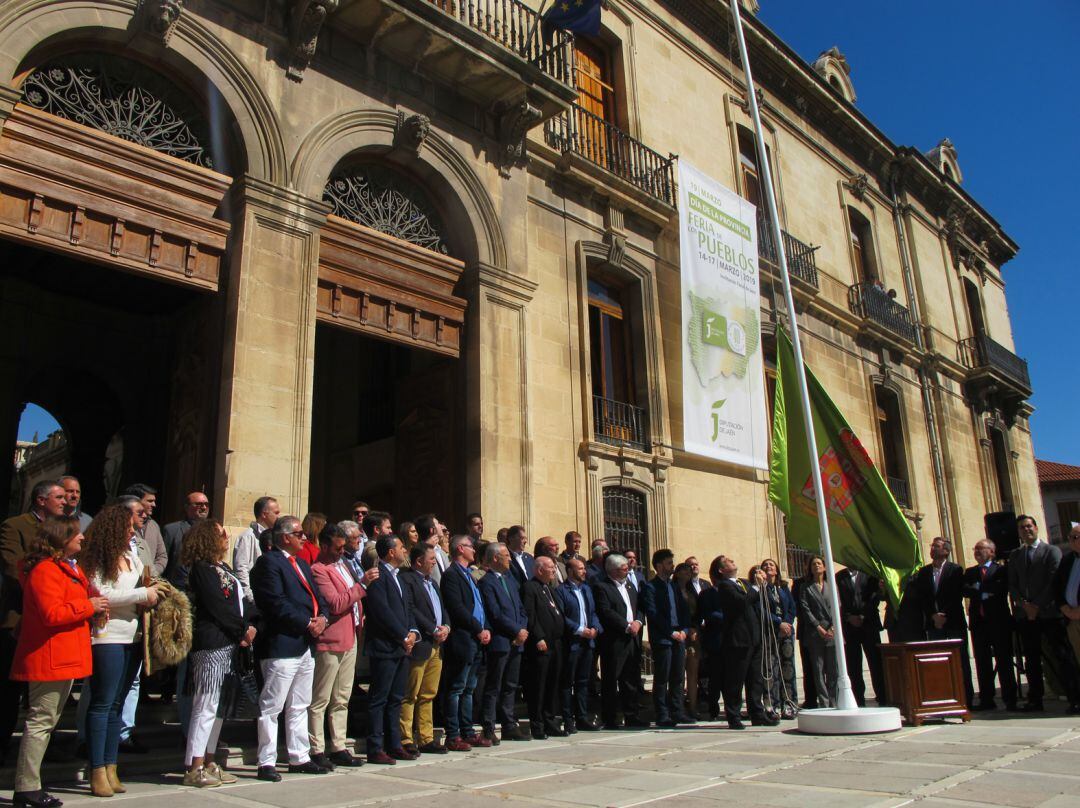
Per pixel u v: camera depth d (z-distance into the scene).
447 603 6.86
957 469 21.80
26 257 10.38
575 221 12.47
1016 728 7.15
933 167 23.88
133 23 7.71
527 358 10.77
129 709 5.75
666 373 13.41
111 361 11.56
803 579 9.80
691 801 4.37
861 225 21.48
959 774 4.94
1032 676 8.56
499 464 10.10
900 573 9.44
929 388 21.72
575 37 13.89
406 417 11.21
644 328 13.20
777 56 18.12
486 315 10.42
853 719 7.15
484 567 7.53
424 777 5.36
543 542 8.36
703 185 12.78
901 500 19.41
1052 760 5.38
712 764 5.66
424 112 10.21
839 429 9.88
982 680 9.15
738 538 14.00
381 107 9.70
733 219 13.21
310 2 8.74
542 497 10.84
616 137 13.59
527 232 11.58
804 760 5.71
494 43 10.28
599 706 9.42
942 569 9.36
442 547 7.95
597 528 11.40
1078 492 38.03
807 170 19.42
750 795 4.49
